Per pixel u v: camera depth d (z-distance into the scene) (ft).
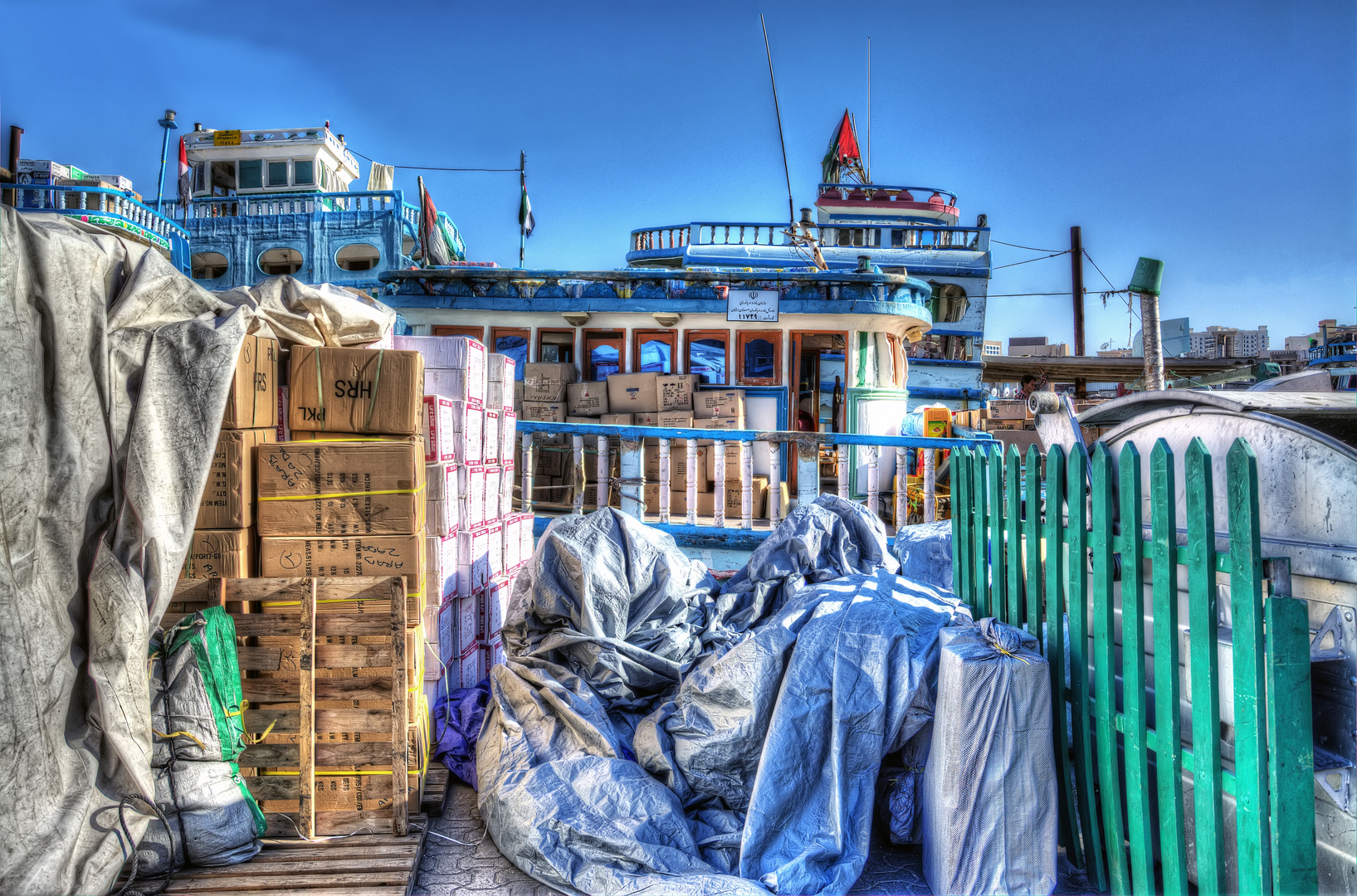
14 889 7.59
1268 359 69.41
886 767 11.16
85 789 8.55
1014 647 9.99
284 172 52.03
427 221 35.09
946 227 54.34
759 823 9.92
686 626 14.34
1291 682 7.60
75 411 8.46
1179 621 9.75
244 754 10.90
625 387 26.03
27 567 7.97
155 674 9.70
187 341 9.57
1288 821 7.58
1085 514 9.96
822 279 26.27
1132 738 9.12
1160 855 9.44
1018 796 9.46
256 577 11.44
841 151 60.54
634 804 10.27
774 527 21.34
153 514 9.10
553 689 12.28
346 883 9.53
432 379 15.23
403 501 11.61
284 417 12.47
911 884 10.26
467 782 12.78
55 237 8.20
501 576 17.67
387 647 11.05
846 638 10.96
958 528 13.47
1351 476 7.92
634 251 53.78
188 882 9.46
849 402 27.35
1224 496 9.41
